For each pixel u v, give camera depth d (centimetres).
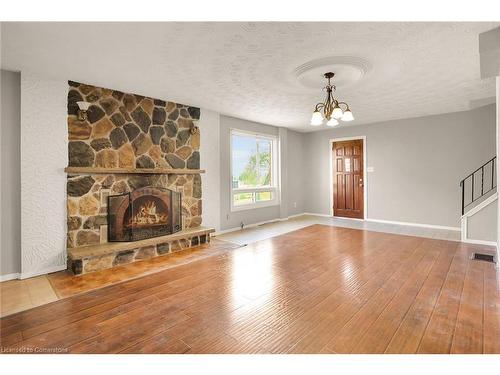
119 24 210
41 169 313
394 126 595
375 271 310
